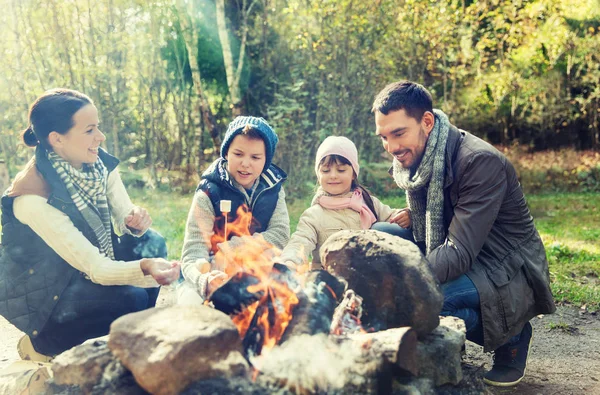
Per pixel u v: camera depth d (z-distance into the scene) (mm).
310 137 10523
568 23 11555
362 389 1886
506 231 2770
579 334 3779
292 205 9203
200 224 2850
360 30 10227
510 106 12070
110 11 9500
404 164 2840
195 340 1736
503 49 11836
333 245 2297
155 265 2449
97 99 9703
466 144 2752
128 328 1844
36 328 2572
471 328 2670
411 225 3096
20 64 9000
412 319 2156
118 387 1835
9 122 9781
